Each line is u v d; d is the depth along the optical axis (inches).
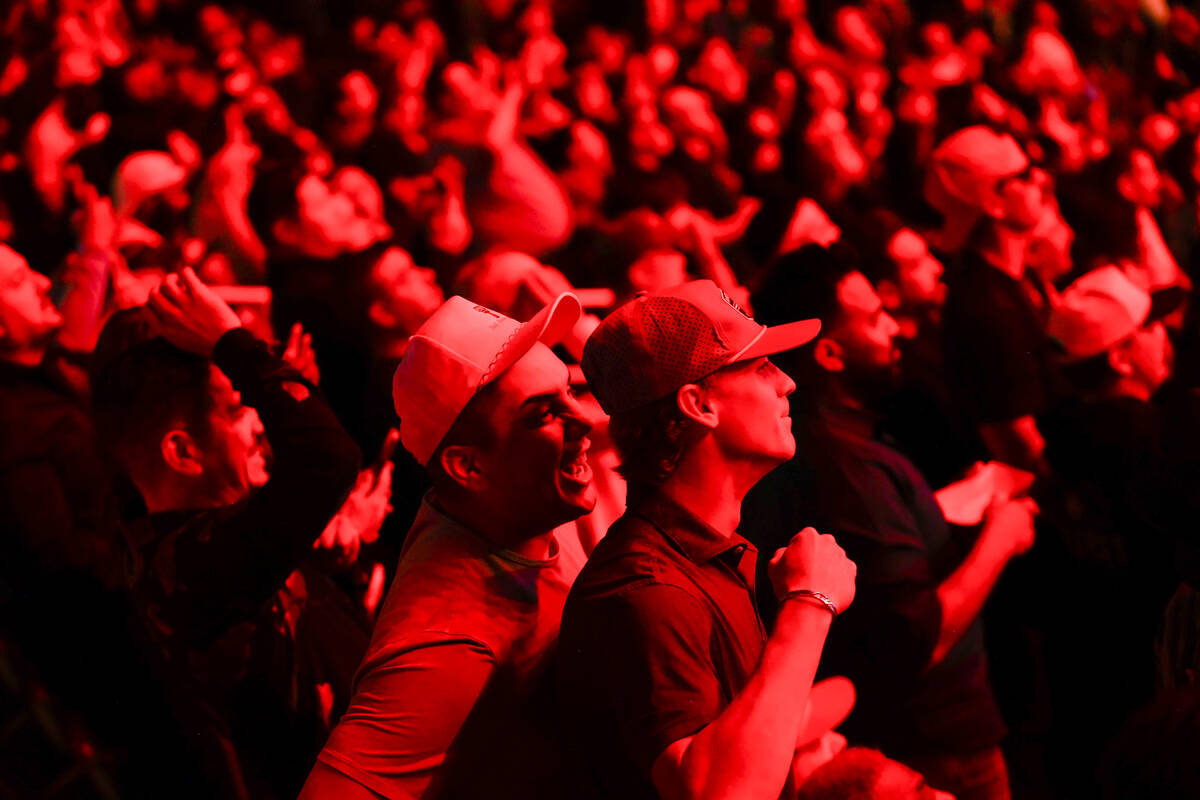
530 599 67.1
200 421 78.8
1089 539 119.6
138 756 85.4
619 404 63.4
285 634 81.8
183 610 76.1
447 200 204.5
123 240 148.2
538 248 205.9
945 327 139.5
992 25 459.8
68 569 87.0
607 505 84.6
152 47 376.2
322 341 138.6
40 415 90.9
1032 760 123.6
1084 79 354.9
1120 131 323.3
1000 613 122.7
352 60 382.3
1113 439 122.3
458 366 65.7
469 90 287.7
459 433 65.9
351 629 89.0
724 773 54.9
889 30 431.2
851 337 105.1
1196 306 164.6
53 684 87.5
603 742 60.1
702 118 271.7
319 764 64.0
